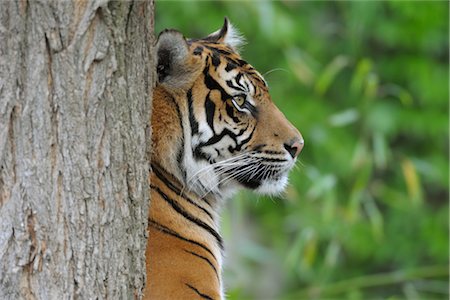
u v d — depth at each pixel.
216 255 8.55
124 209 6.49
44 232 6.18
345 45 21.53
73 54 6.09
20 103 6.06
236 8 18.62
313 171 14.71
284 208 21.22
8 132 6.09
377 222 16.08
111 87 6.29
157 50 7.94
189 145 8.28
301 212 19.72
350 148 20.42
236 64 8.58
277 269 21.84
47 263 6.21
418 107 21.77
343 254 22.06
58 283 6.25
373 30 21.52
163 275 7.93
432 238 21.75
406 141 22.41
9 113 6.06
